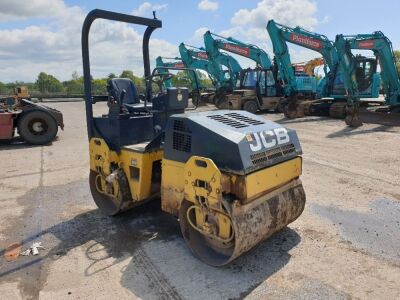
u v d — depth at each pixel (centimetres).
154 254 390
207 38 2077
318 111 1580
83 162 808
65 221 485
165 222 470
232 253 353
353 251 382
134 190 448
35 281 348
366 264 357
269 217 359
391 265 355
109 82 514
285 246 395
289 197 391
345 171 667
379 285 324
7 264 380
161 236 432
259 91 1738
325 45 1535
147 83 468
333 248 389
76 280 347
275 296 312
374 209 490
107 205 506
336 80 1535
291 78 1572
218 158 340
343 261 363
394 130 1128
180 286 331
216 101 2119
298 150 393
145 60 537
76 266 372
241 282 334
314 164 721
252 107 1730
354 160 748
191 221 380
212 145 343
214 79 2162
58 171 736
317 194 550
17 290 335
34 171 741
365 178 623
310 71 2073
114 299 317
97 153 480
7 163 819
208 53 2092
